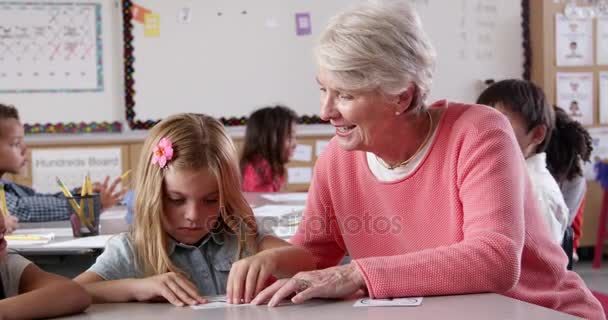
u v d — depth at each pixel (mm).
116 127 4160
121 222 2281
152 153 1309
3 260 1161
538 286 1237
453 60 4488
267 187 3266
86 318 970
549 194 1739
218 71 4273
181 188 1289
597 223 4531
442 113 1256
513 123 1800
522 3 4555
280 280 1059
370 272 1023
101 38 4129
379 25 1136
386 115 1189
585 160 2215
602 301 1899
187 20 4219
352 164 1370
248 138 3312
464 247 1049
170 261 1316
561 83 4500
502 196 1105
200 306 1041
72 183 4109
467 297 1006
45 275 1126
